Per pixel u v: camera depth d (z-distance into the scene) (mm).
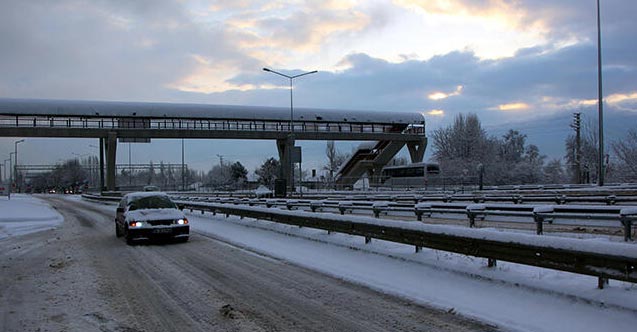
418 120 72375
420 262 9711
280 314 6879
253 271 10141
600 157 32656
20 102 55781
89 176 157000
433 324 6234
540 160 79688
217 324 6457
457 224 17734
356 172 74000
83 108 58188
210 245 14594
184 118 61938
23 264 11719
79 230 21750
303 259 11336
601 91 32500
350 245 12328
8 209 35219
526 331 5773
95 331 6211
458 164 78688
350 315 6742
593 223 15711
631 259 6090
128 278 9617
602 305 6293
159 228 14844
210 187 88938
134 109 60438
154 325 6449
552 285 7137
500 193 34312
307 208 27516
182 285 8883
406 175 64312
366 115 70312
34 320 6727
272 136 64188
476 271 8406
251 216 20375
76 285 9016
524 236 7695
